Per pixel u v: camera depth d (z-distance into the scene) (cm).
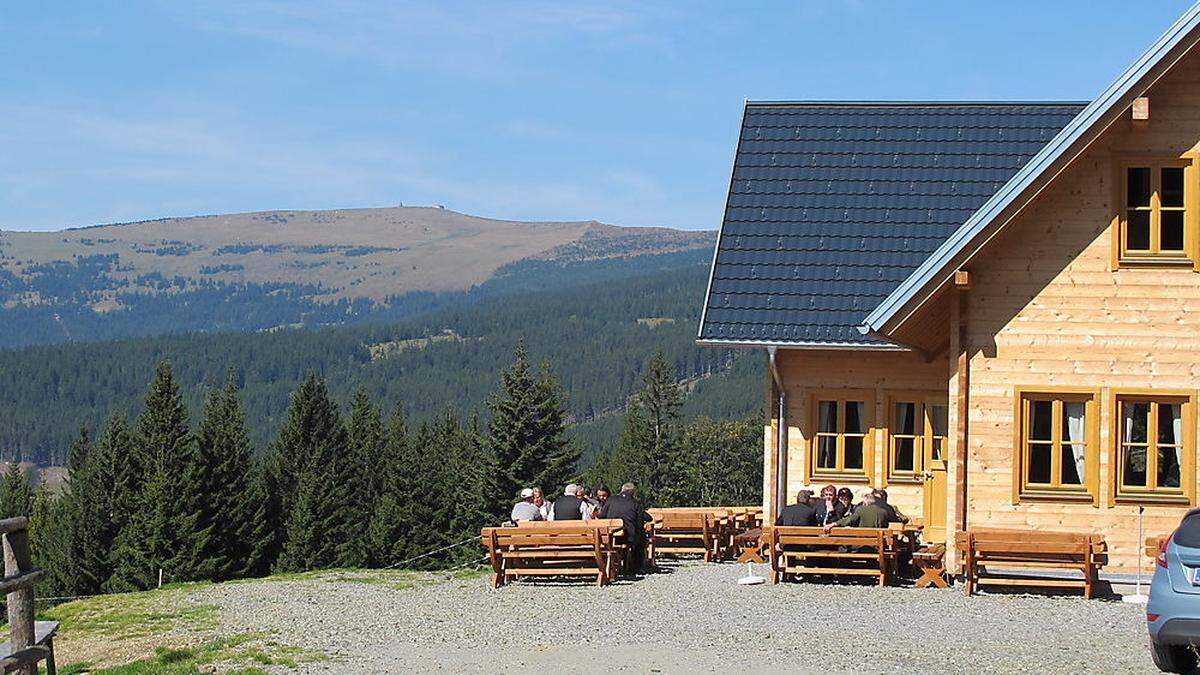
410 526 8462
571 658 1471
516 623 1742
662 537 2527
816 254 2631
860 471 2612
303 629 1730
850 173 2786
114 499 7881
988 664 1423
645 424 11106
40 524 9631
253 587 2250
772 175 2797
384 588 2195
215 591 2211
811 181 2773
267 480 8600
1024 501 2027
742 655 1478
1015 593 1964
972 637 1598
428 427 10744
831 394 2625
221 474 7650
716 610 1819
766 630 1648
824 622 1711
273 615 1875
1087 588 1905
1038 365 2027
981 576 1978
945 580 2025
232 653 1542
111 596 2238
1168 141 1994
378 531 8362
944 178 2755
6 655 1149
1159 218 2012
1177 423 2008
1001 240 2036
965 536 1952
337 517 8244
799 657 1465
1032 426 2041
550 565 2278
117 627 1819
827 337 2497
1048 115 2859
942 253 1980
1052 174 1962
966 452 2042
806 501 2183
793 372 2634
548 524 2116
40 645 1284
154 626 1808
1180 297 2002
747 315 2547
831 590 2003
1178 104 1994
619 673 1382
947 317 2217
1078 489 2020
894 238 2644
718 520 2512
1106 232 2014
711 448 11669
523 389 8338
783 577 2109
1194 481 1989
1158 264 2005
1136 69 1916
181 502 7362
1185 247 2005
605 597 1973
